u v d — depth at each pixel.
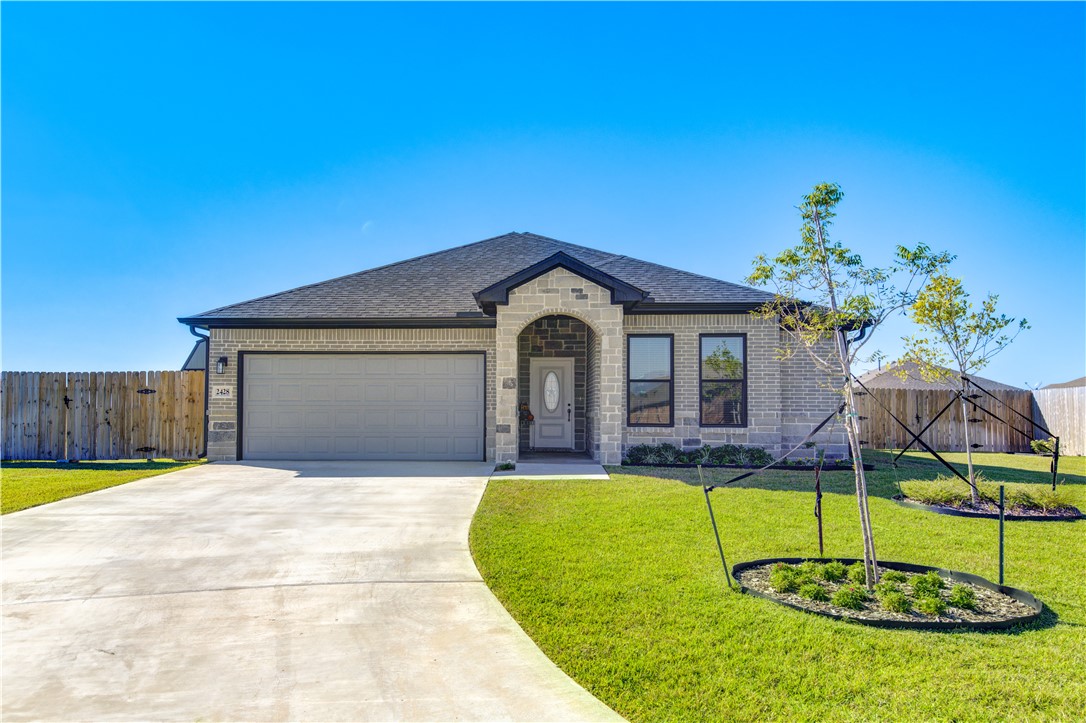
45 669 4.68
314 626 5.38
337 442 15.49
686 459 14.38
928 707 3.95
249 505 9.92
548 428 17.02
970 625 5.11
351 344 15.54
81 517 9.16
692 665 4.55
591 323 13.98
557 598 5.79
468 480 12.23
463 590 6.17
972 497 9.78
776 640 4.88
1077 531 8.36
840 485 11.42
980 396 20.48
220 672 4.62
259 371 15.58
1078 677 4.30
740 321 15.23
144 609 5.77
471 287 16.67
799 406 15.28
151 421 16.27
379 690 4.35
